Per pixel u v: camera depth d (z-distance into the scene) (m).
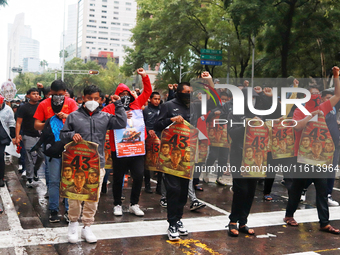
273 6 17.67
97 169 4.15
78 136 4.08
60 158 4.90
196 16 24.30
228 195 6.89
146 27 30.92
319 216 4.91
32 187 7.05
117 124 4.38
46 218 5.11
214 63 25.12
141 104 5.56
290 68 22.11
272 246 4.26
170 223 4.41
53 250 3.96
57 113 4.90
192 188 5.66
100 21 192.12
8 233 4.41
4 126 6.90
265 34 19.31
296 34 18.98
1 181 7.02
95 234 4.51
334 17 18.50
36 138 6.92
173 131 4.48
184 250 4.07
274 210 5.93
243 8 16.83
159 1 26.36
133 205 5.44
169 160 4.45
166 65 35.38
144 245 4.19
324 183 4.90
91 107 4.16
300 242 4.42
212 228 4.88
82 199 4.13
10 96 9.72
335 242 4.45
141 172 5.38
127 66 34.50
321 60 20.30
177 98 4.61
